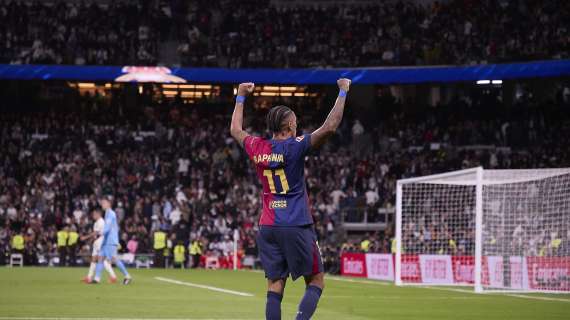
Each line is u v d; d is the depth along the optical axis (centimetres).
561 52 5166
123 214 4800
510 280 2867
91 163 5209
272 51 5819
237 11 6084
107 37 5766
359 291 2489
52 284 2497
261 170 935
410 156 5353
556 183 2975
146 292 2197
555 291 2555
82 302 1778
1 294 1997
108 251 2650
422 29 5797
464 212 3759
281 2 6266
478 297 2264
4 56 5500
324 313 1636
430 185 4000
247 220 4759
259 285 2664
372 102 5931
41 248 4475
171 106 5972
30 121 5584
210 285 2639
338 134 5669
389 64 5606
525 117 5512
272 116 952
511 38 5497
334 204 4978
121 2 6081
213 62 5684
